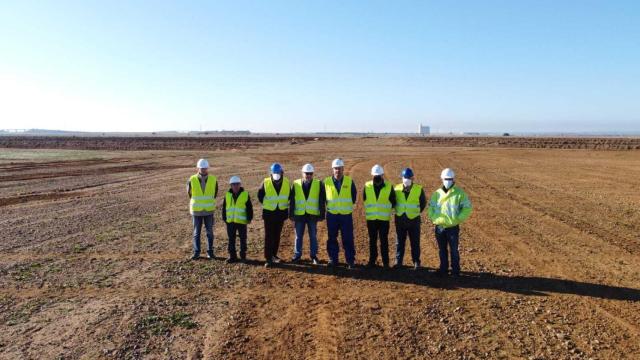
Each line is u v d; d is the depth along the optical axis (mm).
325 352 5270
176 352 5273
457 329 5844
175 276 7961
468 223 12367
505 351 5258
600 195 17375
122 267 8469
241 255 9023
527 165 30594
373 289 7344
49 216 13383
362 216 13266
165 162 34219
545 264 8688
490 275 8047
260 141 82438
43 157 40656
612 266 8562
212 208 9055
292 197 8734
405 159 35688
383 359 5102
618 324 5992
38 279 7801
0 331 5824
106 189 19484
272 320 6156
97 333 5746
